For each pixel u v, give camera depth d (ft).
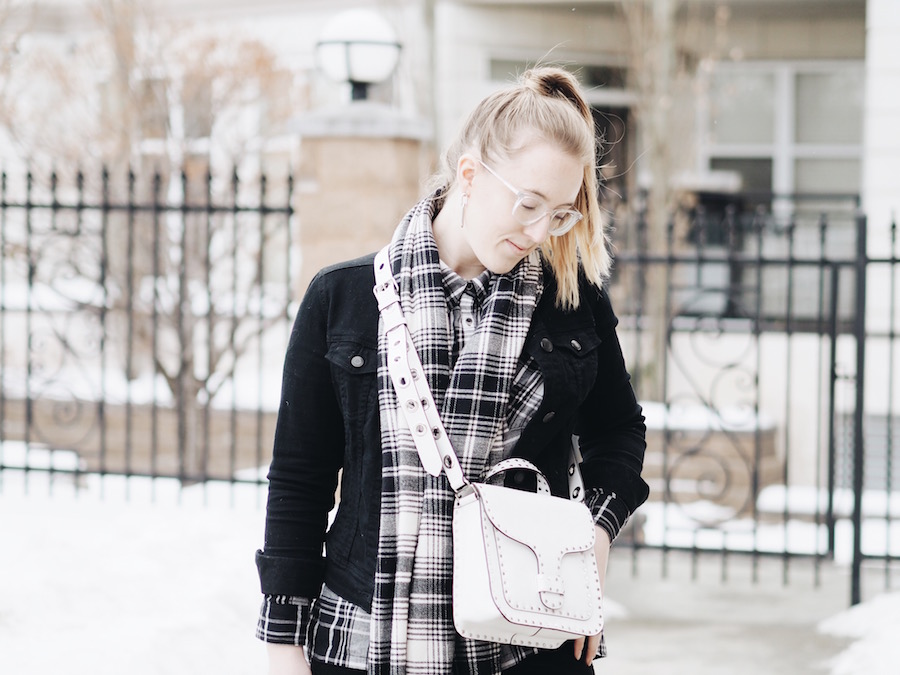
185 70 27.78
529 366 5.99
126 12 27.50
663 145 30.09
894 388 29.37
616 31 37.47
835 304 17.94
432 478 5.77
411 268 6.01
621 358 6.64
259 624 6.09
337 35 18.85
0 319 21.57
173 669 11.96
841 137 37.73
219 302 29.53
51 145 28.45
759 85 38.04
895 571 18.84
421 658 5.68
